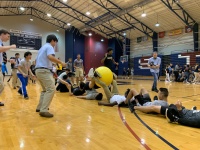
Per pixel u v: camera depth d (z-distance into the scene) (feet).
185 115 10.13
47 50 11.74
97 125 10.10
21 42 73.26
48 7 65.10
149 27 65.62
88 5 57.41
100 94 18.16
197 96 21.20
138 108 12.73
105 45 83.66
